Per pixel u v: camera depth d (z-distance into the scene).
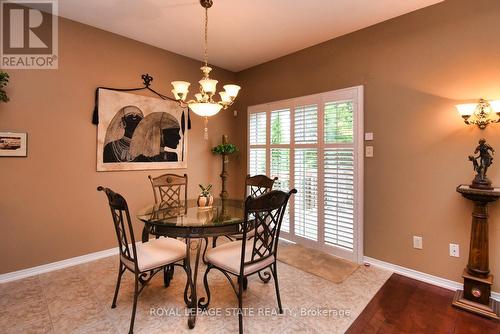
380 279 2.54
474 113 2.18
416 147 2.55
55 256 2.73
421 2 2.40
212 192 4.15
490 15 2.14
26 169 2.54
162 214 2.20
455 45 2.31
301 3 2.44
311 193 3.32
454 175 2.34
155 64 3.43
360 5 2.47
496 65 2.12
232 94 2.23
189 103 2.17
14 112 2.46
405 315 1.98
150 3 2.46
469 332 1.79
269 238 2.16
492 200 1.98
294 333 1.77
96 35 2.93
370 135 2.85
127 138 3.19
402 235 2.65
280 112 3.72
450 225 2.37
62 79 2.72
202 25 2.88
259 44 3.35
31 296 2.21
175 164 3.67
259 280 2.52
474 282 2.05
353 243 2.94
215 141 4.21
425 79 2.48
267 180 2.99
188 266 1.98
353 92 2.93
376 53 2.80
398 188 2.67
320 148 3.22
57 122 2.70
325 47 3.25
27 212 2.56
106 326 1.83
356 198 2.91
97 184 2.98
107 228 3.08
